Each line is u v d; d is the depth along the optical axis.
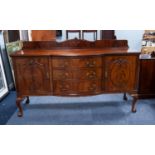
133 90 2.36
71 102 2.83
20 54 2.13
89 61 2.14
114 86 2.30
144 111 2.51
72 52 2.25
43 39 3.72
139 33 3.52
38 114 2.49
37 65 2.15
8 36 3.51
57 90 2.27
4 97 3.01
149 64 2.68
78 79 2.21
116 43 2.48
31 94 2.29
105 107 2.65
